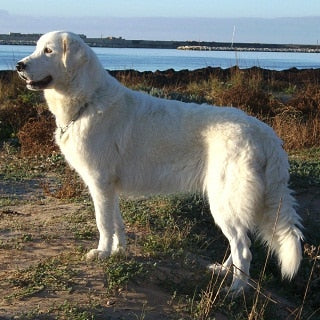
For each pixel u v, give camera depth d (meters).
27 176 5.71
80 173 4.16
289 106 8.11
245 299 3.99
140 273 3.98
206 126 4.01
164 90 8.84
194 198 4.86
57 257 4.12
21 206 4.98
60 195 5.15
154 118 4.08
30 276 3.90
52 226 4.55
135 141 4.08
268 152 3.96
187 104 4.13
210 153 3.99
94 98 4.06
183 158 4.05
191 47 48.78
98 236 4.43
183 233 4.52
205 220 4.75
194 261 4.25
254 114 7.88
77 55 4.04
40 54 4.07
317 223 4.94
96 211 4.13
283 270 3.97
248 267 3.97
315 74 12.79
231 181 3.92
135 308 3.77
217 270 4.17
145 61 24.44
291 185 5.39
